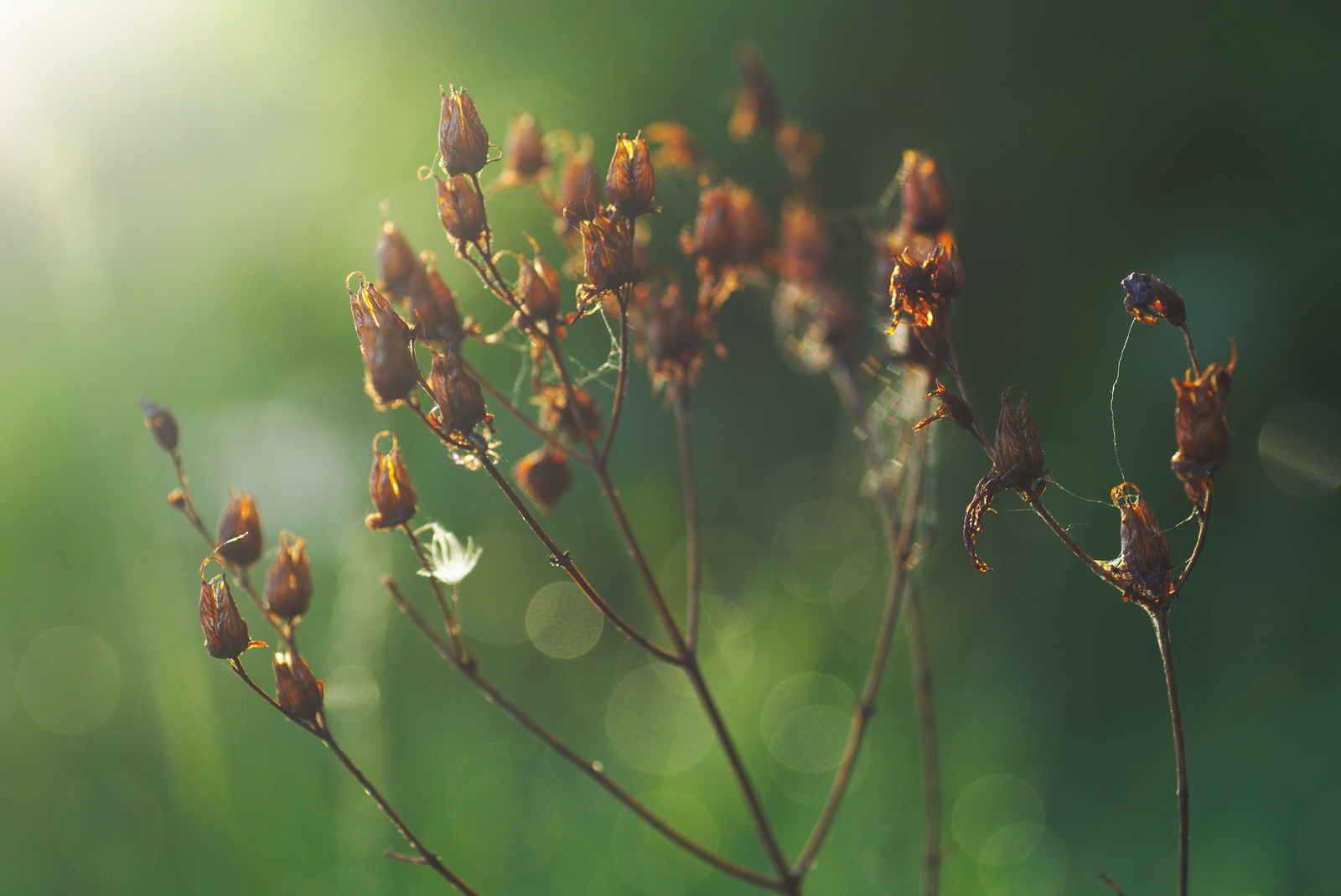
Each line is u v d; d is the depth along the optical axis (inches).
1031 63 38.3
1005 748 25.1
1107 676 32.1
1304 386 35.0
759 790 22.7
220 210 33.0
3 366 26.4
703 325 17.6
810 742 25.0
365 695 19.9
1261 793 26.9
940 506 32.4
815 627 28.1
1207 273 35.8
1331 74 34.7
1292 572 31.6
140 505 19.8
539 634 30.4
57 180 19.8
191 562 24.6
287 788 20.4
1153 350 36.0
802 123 37.0
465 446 16.2
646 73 36.9
